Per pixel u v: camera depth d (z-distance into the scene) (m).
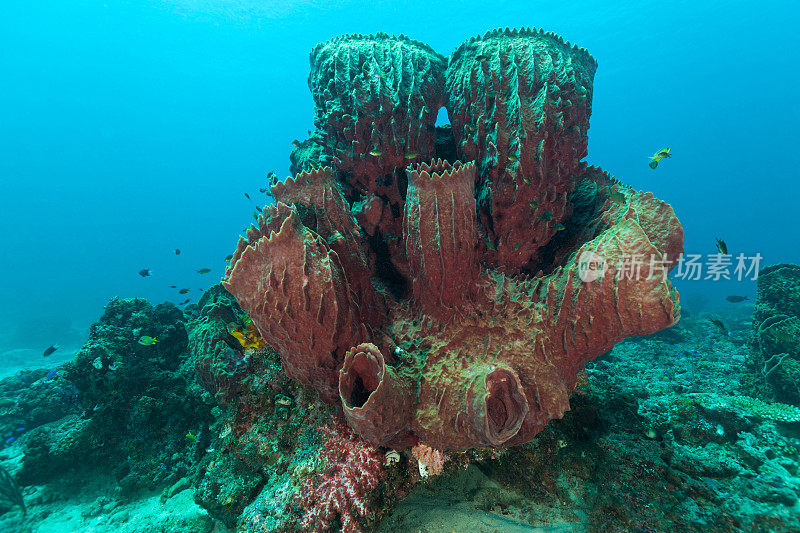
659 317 3.46
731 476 4.28
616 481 4.25
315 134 6.20
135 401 6.66
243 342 5.22
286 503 4.11
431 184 3.80
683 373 10.30
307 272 3.39
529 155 4.34
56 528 5.58
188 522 5.17
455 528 3.91
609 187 5.20
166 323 8.54
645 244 3.51
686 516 3.80
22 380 12.59
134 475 6.12
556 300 3.88
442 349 3.92
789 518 3.61
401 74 4.93
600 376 6.46
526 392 3.67
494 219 4.69
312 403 4.86
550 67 4.48
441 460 4.40
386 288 5.01
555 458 4.62
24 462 6.45
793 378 6.85
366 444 4.26
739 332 15.52
